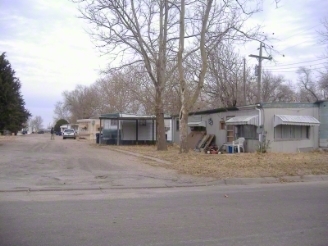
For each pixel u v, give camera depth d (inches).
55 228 276.1
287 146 923.4
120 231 269.6
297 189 471.5
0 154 874.1
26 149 1072.2
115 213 327.3
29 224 286.8
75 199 399.9
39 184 486.6
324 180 568.1
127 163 714.8
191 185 509.4
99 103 2930.6
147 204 369.7
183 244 241.3
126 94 1724.9
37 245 237.3
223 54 1223.5
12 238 251.4
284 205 366.0
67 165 677.3
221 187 496.4
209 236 259.4
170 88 1152.8
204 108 1380.4
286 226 286.7
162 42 933.8
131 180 527.5
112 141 1434.5
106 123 1476.4
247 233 267.4
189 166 636.7
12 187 462.9
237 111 1002.7
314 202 381.7
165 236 258.5
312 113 953.5
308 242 248.1
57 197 414.0
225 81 1237.7
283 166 626.8
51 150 1056.2
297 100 1812.3
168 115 1486.2
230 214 326.0
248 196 418.0
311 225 290.2
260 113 904.9
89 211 335.0
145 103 1398.9
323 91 1841.8
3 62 1353.3
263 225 289.3
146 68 992.2
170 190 471.2
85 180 521.3
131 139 1446.9
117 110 1924.2
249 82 1330.0
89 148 1197.1
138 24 897.5
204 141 1113.4
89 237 254.7
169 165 670.5
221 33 822.5
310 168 617.6
